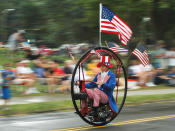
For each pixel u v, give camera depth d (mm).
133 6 27828
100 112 11180
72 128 11008
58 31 72375
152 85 24172
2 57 37375
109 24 13102
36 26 102438
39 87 21141
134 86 22828
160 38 35438
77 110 10805
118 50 13234
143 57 13367
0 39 85312
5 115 13938
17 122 12172
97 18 31422
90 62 20484
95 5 30312
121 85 22281
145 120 12500
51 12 75250
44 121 12398
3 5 102750
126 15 28531
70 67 20094
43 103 16125
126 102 17938
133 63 23422
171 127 11047
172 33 35750
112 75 11148
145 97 19125
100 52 11875
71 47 39906
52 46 76562
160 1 28812
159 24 34000
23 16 104750
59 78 20172
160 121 12266
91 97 10914
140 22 30234
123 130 10641
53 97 18656
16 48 28188
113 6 28312
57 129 10805
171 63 24609
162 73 24828
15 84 19422
